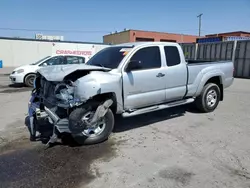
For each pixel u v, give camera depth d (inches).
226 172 123.3
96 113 151.1
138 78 173.9
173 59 202.2
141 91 177.9
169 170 125.6
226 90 396.8
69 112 148.4
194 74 219.1
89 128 154.4
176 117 224.4
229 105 277.4
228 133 181.0
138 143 161.6
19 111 244.5
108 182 114.5
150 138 170.9
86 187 110.3
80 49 1034.1
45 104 157.6
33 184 112.6
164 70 192.1
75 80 147.5
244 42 617.6
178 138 170.7
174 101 212.1
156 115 230.8
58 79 141.6
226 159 137.7
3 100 301.4
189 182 114.3
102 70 160.9
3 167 128.7
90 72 153.3
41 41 1010.1
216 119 218.7
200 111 242.7
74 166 130.0
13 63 994.7
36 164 132.3
